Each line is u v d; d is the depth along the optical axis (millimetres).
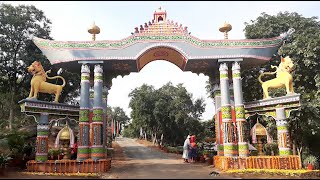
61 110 15203
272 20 22516
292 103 14375
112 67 16516
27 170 13672
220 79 15508
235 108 15078
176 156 23000
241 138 14586
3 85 26562
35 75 14961
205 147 24469
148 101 40594
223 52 15508
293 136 18297
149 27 15719
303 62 19203
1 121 25859
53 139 26078
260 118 20641
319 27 22203
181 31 15750
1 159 14234
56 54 15336
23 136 18969
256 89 21609
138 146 37875
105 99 16781
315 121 17266
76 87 28500
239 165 13859
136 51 15367
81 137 14453
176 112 39094
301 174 11930
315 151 18438
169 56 16875
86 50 15266
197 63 16250
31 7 26594
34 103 14375
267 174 12172
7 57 25484
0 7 25609
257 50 15625
